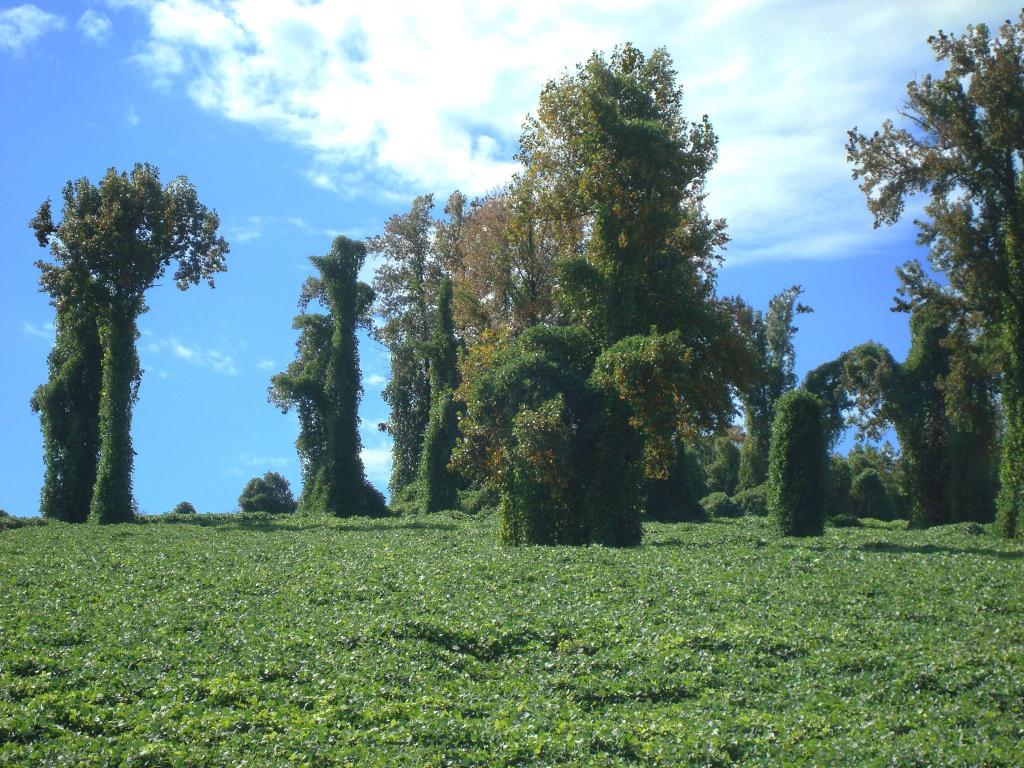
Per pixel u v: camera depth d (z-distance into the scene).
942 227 33.09
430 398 60.75
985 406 45.03
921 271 36.94
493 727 10.66
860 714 11.48
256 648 13.41
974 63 32.22
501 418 27.89
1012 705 11.70
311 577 19.11
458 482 56.31
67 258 44.78
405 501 58.22
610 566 20.31
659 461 28.20
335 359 51.22
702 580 18.69
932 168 32.75
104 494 43.97
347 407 50.91
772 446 31.84
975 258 32.84
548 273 50.19
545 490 27.75
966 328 36.38
